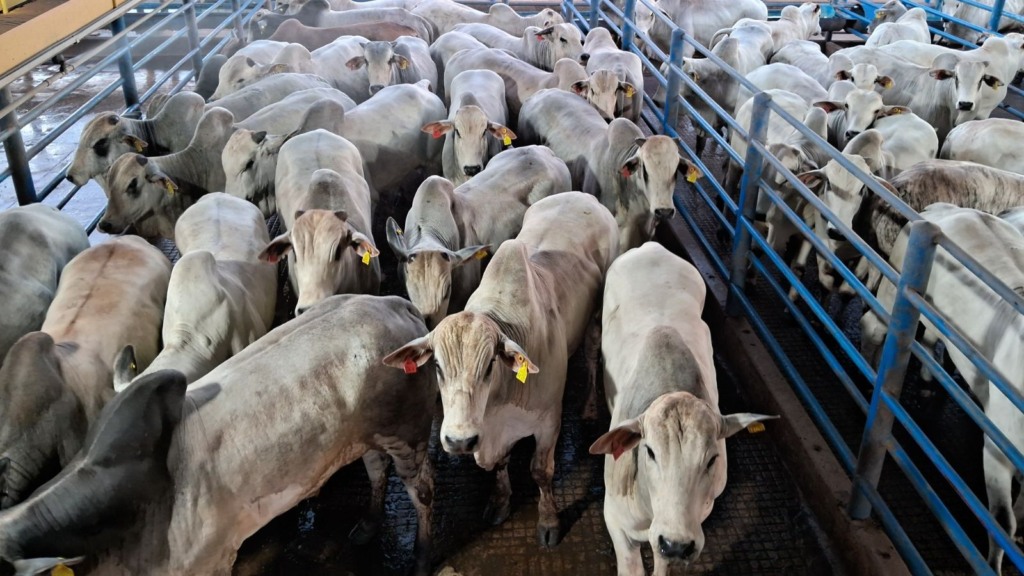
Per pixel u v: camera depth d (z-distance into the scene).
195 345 4.56
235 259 5.36
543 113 8.16
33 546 3.24
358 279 5.52
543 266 4.98
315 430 3.94
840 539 4.69
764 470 5.36
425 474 4.54
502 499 4.89
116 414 3.47
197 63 10.88
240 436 3.76
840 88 8.36
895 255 5.73
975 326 4.74
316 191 5.67
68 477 3.39
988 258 4.89
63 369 4.17
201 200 6.19
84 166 7.33
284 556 4.70
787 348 6.45
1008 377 4.36
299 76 8.92
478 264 5.91
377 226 8.15
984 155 7.31
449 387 3.85
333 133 7.08
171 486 3.59
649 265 4.96
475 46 10.59
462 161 7.06
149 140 7.82
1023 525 4.78
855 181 5.95
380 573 4.62
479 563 4.64
